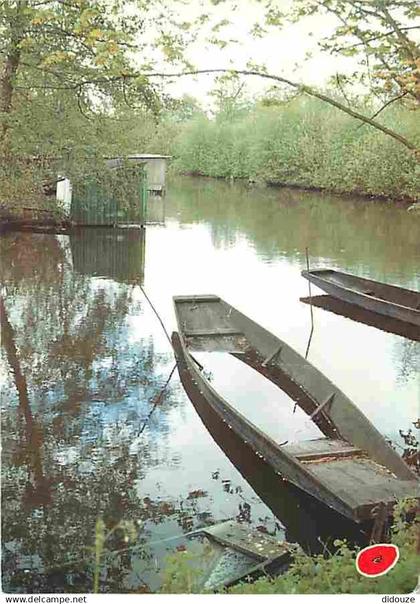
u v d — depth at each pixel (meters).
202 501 4.86
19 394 6.77
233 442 5.65
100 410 6.37
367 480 4.77
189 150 22.17
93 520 4.62
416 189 18.00
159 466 5.34
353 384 7.25
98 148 13.48
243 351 8.05
